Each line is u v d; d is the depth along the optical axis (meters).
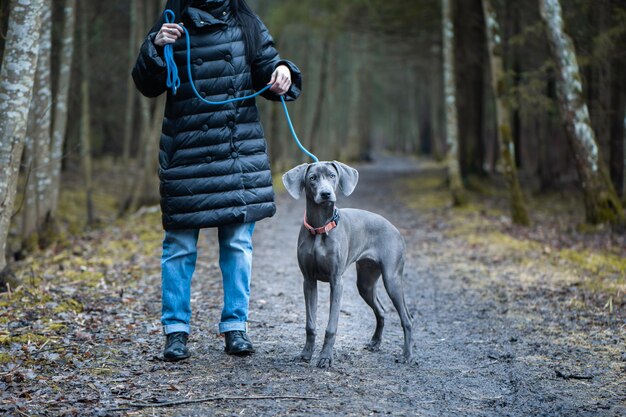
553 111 14.44
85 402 3.67
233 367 4.34
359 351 4.96
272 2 25.61
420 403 3.89
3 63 5.57
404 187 22.42
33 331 4.92
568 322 5.99
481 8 19.06
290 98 4.73
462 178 20.25
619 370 4.64
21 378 3.99
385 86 51.16
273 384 4.04
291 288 7.23
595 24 13.45
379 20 19.55
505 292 7.27
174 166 4.44
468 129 20.61
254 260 8.94
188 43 4.34
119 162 27.48
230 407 3.65
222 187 4.43
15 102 5.57
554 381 4.41
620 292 6.96
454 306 6.75
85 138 14.54
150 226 12.21
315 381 4.14
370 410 3.69
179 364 4.39
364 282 4.97
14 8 5.49
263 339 5.13
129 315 5.71
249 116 4.54
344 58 40.09
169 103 4.49
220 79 4.41
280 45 26.05
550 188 18.72
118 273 7.65
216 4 4.41
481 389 4.23
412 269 8.73
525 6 16.30
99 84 19.95
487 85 24.00
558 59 11.04
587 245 9.96
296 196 4.43
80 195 18.84
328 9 20.12
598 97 14.79
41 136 9.82
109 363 4.37
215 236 10.99
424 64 31.83
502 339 5.50
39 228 9.93
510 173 12.47
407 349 4.76
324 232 4.35
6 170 5.68
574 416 3.78
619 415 3.80
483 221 13.03
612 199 11.09
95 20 18.30
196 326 5.43
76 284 6.86
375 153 62.34
